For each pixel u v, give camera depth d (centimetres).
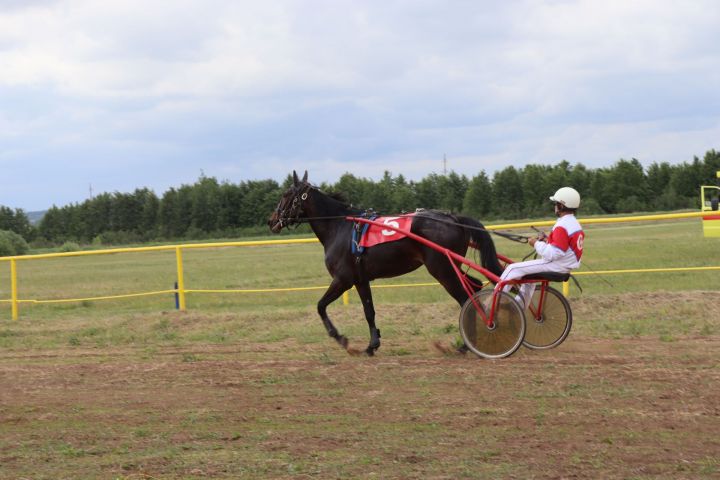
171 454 539
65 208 6184
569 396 659
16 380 802
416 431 580
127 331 1191
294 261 2655
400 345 963
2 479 499
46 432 610
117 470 511
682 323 1020
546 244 820
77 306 1688
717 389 663
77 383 782
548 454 518
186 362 878
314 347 973
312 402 675
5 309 1661
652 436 550
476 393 682
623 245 2369
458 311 1155
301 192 920
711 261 1850
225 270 2436
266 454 535
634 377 716
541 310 855
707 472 479
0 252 4100
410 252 862
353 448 543
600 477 475
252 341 1051
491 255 851
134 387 757
